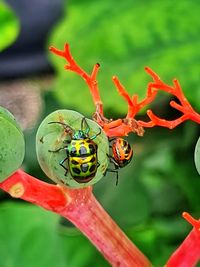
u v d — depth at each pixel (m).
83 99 0.36
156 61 0.35
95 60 0.35
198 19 0.36
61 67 0.37
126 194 0.38
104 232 0.20
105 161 0.19
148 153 0.39
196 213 0.37
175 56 0.35
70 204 0.20
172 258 0.20
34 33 0.57
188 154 0.38
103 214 0.20
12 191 0.19
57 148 0.18
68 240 0.28
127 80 0.35
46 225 0.28
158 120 0.19
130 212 0.38
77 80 0.36
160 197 0.38
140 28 0.36
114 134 0.19
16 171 0.19
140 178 0.39
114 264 0.20
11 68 0.58
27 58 0.58
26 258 0.27
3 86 0.59
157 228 0.34
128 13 0.36
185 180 0.37
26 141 0.41
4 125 0.18
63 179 0.19
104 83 0.35
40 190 0.19
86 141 0.18
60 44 0.36
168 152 0.39
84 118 0.19
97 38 0.36
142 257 0.20
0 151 0.18
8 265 0.27
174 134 0.40
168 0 0.37
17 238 0.28
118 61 0.35
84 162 0.18
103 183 0.39
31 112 0.57
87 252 0.28
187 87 0.34
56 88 0.37
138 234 0.30
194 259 0.20
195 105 0.34
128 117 0.19
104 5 0.37
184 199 0.38
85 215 0.20
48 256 0.28
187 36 0.36
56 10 0.57
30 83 0.59
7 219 0.28
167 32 0.36
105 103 0.35
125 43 0.36
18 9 0.56
